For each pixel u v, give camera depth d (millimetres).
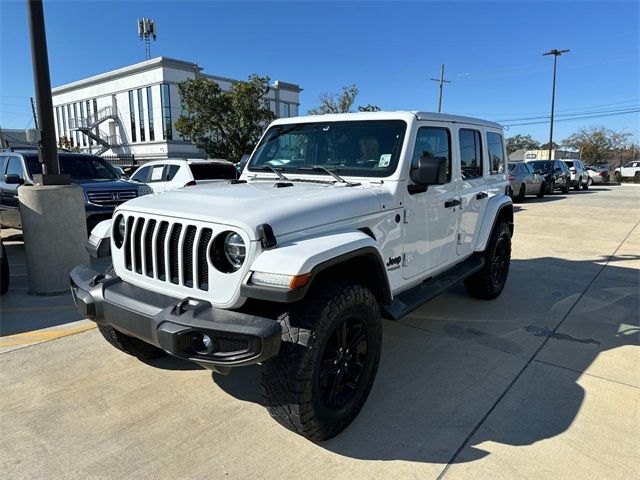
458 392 3449
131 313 2707
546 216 13945
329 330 2627
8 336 4352
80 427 2957
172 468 2592
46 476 2520
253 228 2486
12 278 6539
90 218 8078
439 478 2539
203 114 23906
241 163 4551
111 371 3699
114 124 41750
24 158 8750
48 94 5395
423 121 3812
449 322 4891
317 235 2785
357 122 3859
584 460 2689
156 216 2869
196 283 2654
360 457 2705
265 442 2834
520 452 2758
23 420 3023
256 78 23906
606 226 11836
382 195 3395
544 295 5855
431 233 4043
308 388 2557
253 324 2389
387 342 4371
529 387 3529
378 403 3285
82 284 3125
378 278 3104
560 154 51469
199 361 2461
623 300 5656
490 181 5344
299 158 4090
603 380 3645
